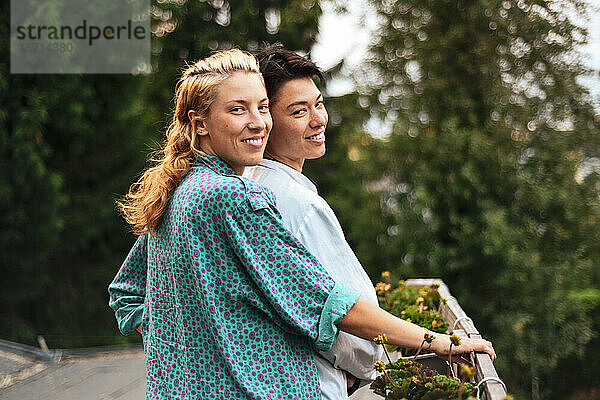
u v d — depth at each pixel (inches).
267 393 56.7
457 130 263.6
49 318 293.7
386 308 126.3
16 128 263.4
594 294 277.3
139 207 61.4
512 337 265.4
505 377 273.0
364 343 66.9
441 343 68.0
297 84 71.4
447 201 267.6
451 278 276.7
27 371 126.6
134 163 299.4
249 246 56.4
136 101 297.6
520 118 262.8
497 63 261.7
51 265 291.4
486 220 258.4
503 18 258.4
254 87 59.7
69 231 289.4
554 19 255.9
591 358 281.7
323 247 66.1
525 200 263.7
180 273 58.2
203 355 57.9
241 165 60.9
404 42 277.1
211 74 59.5
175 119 63.1
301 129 71.4
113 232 303.3
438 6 268.1
